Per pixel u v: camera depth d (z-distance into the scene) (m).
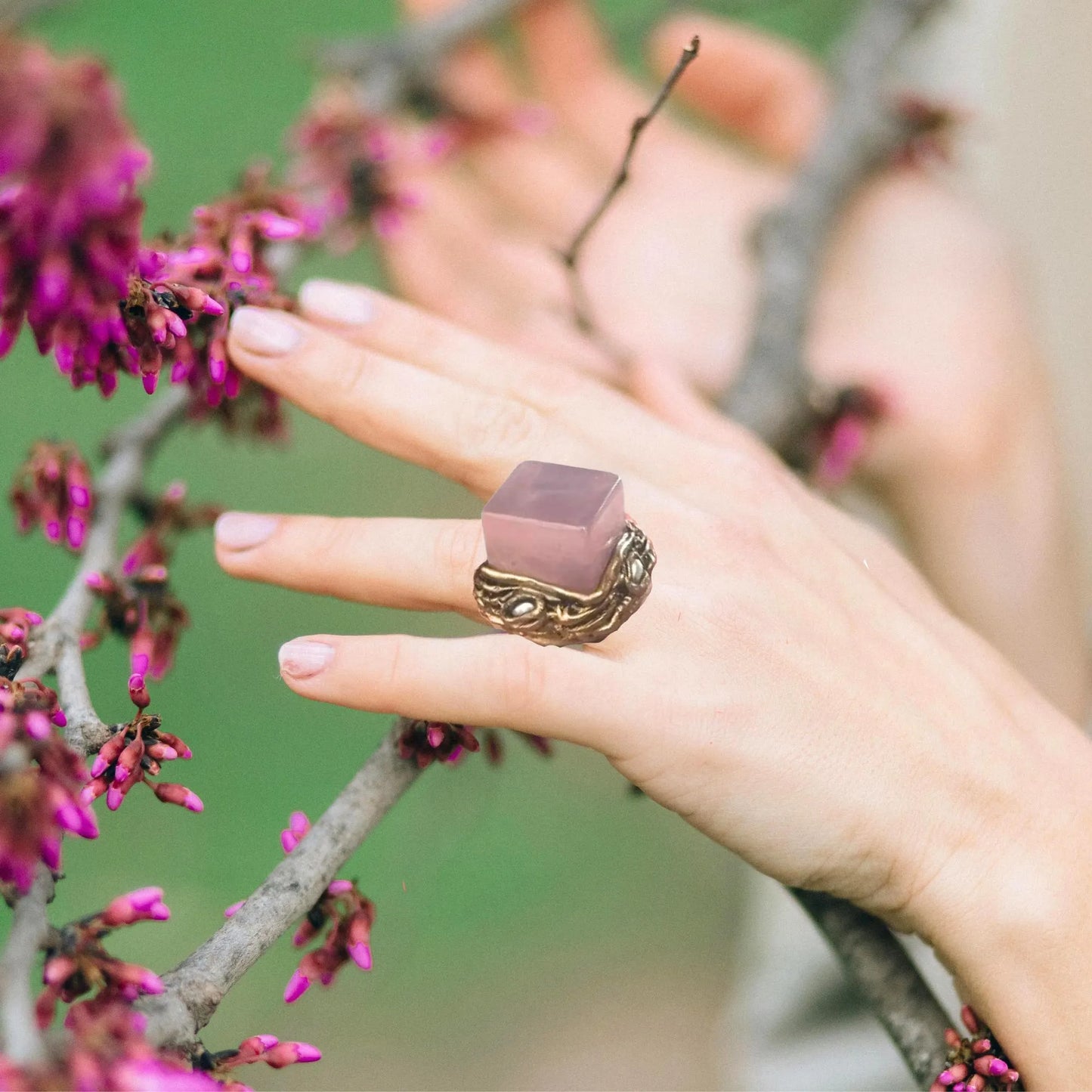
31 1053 0.45
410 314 0.58
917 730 0.54
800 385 0.65
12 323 0.49
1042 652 0.71
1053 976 0.53
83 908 0.87
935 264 0.73
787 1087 0.76
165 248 0.55
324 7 1.23
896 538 0.76
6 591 0.98
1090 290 0.85
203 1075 0.48
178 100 1.16
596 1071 0.91
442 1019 0.92
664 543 0.55
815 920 0.55
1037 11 0.84
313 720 1.00
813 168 0.69
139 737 0.51
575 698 0.53
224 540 0.55
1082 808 0.54
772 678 0.54
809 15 1.08
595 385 0.58
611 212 0.82
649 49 0.83
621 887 1.00
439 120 0.70
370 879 0.93
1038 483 0.71
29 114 0.46
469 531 0.54
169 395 0.59
